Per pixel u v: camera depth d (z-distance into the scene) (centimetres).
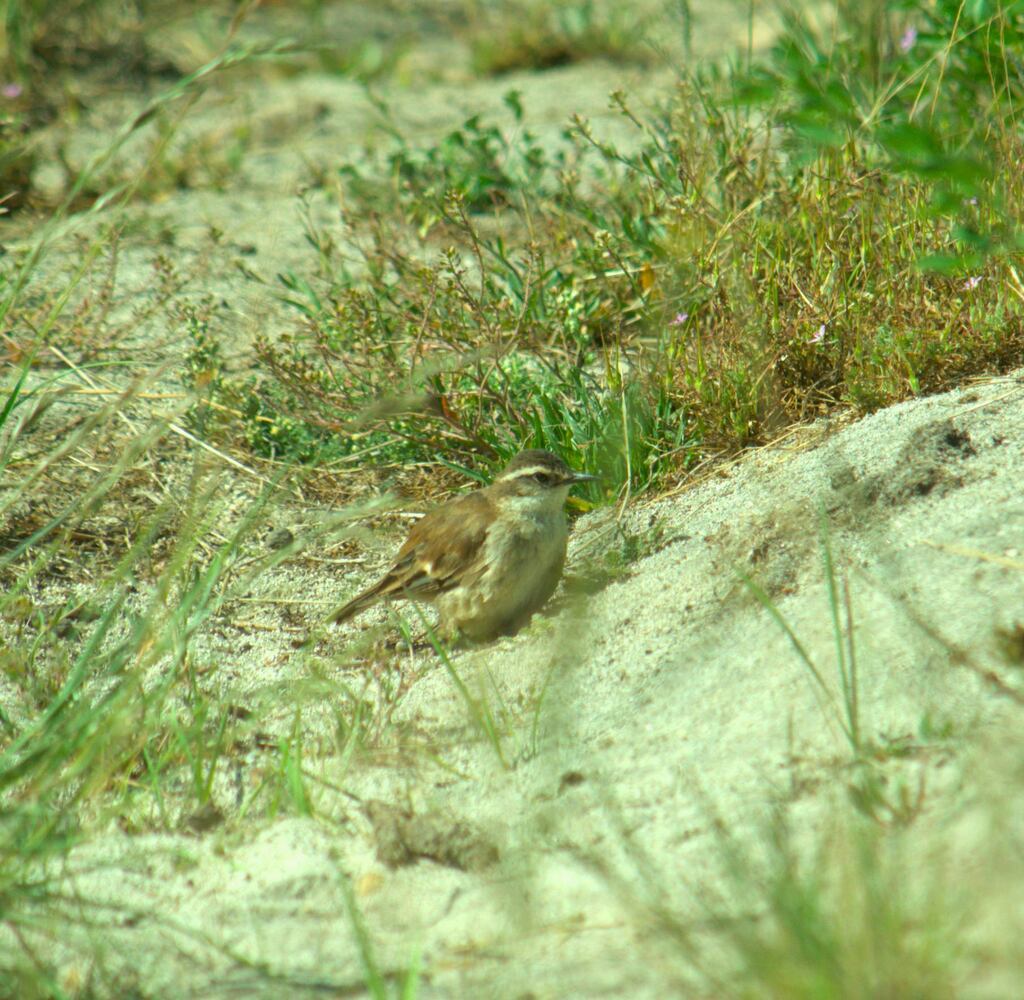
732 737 737
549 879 671
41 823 791
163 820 812
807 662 718
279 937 686
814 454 1065
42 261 1659
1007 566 784
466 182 1723
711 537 1015
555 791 756
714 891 616
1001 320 1086
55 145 2080
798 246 1271
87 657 884
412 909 688
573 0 2867
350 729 888
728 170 1378
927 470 933
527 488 1058
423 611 1155
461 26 2912
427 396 1208
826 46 1678
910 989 498
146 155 2058
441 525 1086
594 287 1434
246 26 2798
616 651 910
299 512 1266
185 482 1296
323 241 1730
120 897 743
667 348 1226
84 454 1316
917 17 1584
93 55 2456
